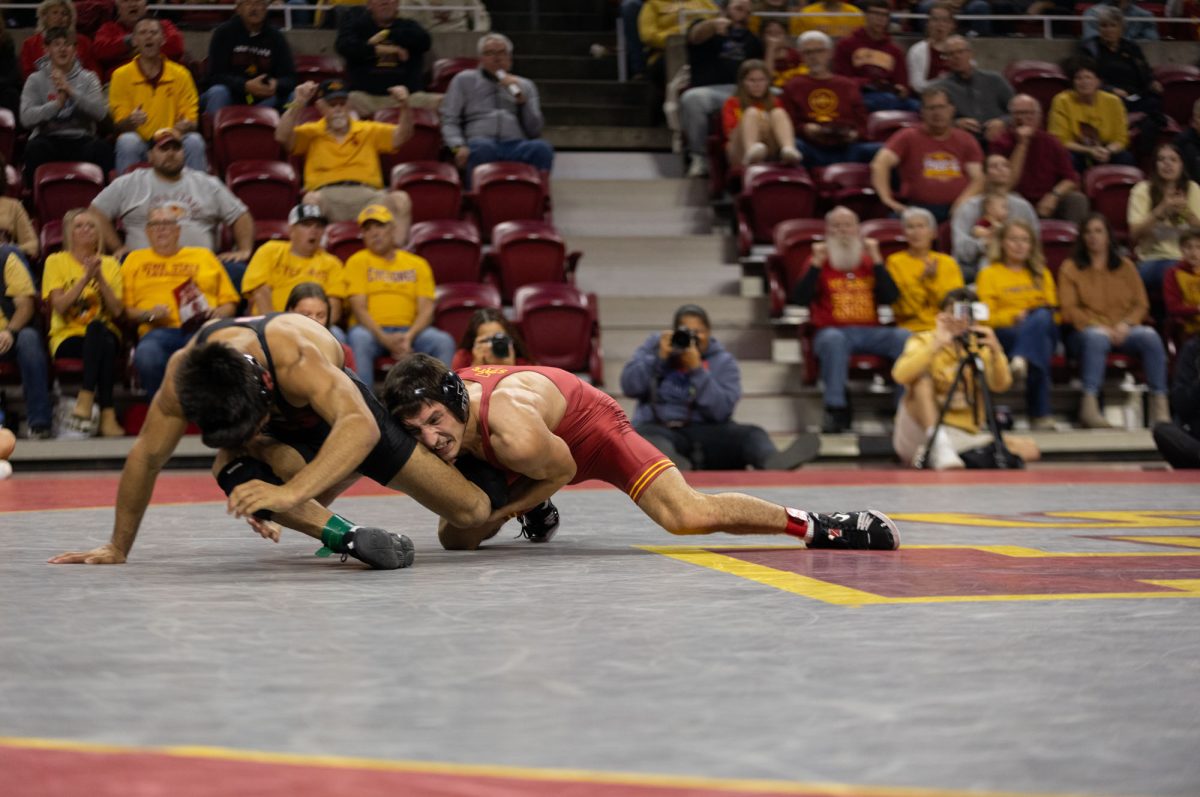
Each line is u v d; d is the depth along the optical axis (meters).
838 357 13.73
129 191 13.51
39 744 2.16
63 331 12.87
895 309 14.28
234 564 5.00
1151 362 14.28
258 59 16.30
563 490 10.05
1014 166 16.09
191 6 17.59
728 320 15.55
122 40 16.20
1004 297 14.07
